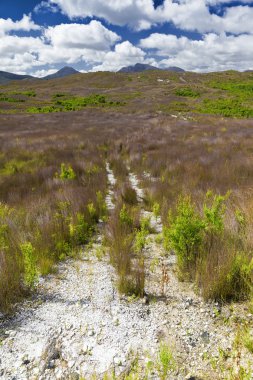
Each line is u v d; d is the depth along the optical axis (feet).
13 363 8.30
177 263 13.44
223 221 15.26
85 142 59.00
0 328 9.70
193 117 110.01
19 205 22.94
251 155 40.73
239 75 307.58
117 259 13.50
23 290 11.45
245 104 154.92
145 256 14.80
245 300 10.74
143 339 9.19
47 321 10.04
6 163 41.01
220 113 128.67
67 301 11.14
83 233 17.10
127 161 45.19
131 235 16.19
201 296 11.23
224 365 7.96
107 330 9.59
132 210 21.07
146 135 65.98
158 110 138.51
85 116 120.98
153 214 22.24
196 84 249.96
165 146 52.31
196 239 12.67
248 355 8.27
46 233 15.98
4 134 71.97
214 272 11.25
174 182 29.60
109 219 19.25
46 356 8.50
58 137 65.62
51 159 43.32
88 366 8.20
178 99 179.32
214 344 8.82
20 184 30.68
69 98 201.26
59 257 14.30
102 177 33.32
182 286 12.01
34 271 11.41
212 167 34.55
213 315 10.14
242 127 78.48
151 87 238.48
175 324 9.82
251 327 9.37
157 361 8.26
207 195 20.80
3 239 14.48
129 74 342.64
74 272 13.26
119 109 146.92
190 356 8.42
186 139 59.82
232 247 12.47
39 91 249.75
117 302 11.07
